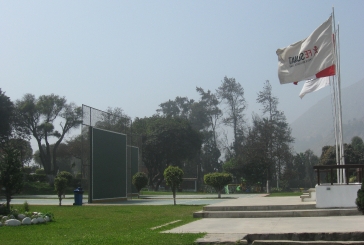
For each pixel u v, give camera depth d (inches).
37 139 2824.8
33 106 2787.9
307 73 749.9
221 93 3324.3
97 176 1147.3
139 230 488.7
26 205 680.4
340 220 524.1
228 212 625.3
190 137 2827.3
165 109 3890.3
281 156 2166.6
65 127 2888.8
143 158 2770.7
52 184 2461.9
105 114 1222.3
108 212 773.9
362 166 615.8
